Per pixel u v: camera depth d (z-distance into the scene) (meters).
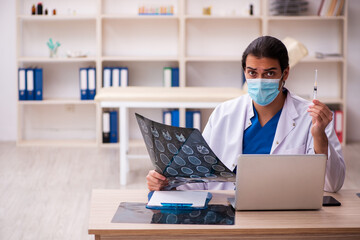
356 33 6.00
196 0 5.91
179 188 2.18
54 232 3.27
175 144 1.80
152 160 1.94
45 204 3.81
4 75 6.00
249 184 1.75
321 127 1.89
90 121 6.12
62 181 4.42
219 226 1.66
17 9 5.71
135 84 6.06
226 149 2.16
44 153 5.45
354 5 5.95
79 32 5.96
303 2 5.77
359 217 1.74
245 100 2.17
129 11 5.92
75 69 6.04
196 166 1.84
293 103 2.11
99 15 5.67
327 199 1.91
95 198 1.95
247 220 1.71
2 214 3.59
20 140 5.88
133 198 1.96
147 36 5.98
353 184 4.33
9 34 5.94
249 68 1.96
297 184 1.76
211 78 6.07
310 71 6.11
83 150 5.62
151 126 1.82
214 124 2.21
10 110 6.07
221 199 1.93
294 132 2.08
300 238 1.67
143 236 1.66
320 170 1.75
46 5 5.89
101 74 5.75
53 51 5.82
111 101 4.18
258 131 2.13
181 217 1.74
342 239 1.67
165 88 4.68
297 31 6.00
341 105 5.94
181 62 5.73
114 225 1.68
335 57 5.79
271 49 1.92
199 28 5.98
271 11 5.88
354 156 5.32
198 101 4.16
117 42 5.98
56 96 6.06
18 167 4.87
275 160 1.73
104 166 4.95
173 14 5.73
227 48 6.03
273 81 1.94
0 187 4.21
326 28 5.99
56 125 6.11
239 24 5.99
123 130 4.29
